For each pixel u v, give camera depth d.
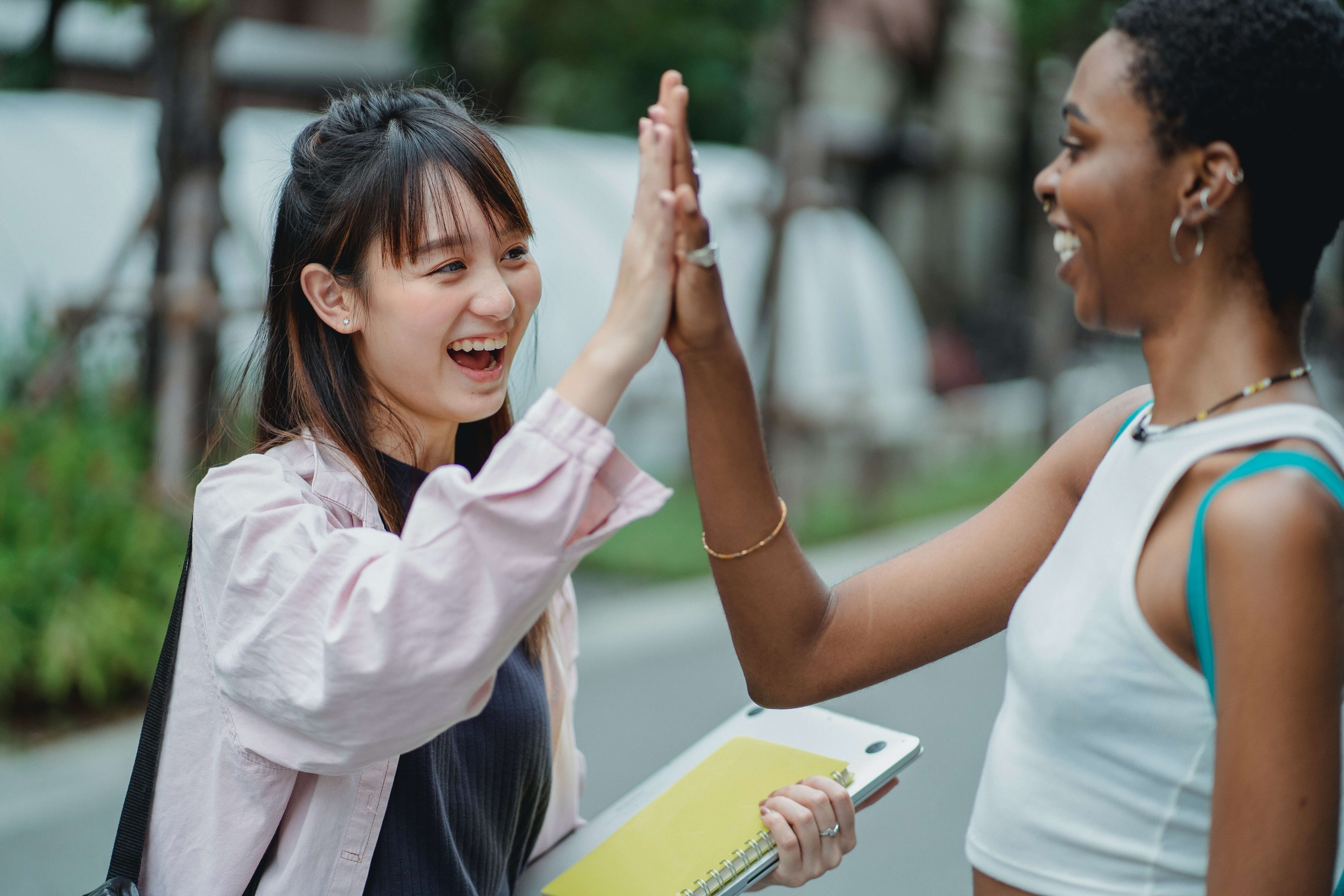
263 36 12.16
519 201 1.53
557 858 1.71
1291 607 0.98
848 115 16.39
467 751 1.56
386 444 1.60
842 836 1.62
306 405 1.55
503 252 1.54
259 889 1.45
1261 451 1.05
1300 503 0.99
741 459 1.37
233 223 5.93
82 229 7.98
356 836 1.45
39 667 5.09
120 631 5.28
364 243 1.48
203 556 1.43
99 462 5.70
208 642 1.44
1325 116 1.04
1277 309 1.09
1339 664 0.98
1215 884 1.01
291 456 1.52
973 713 5.42
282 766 1.41
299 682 1.29
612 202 10.62
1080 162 1.12
